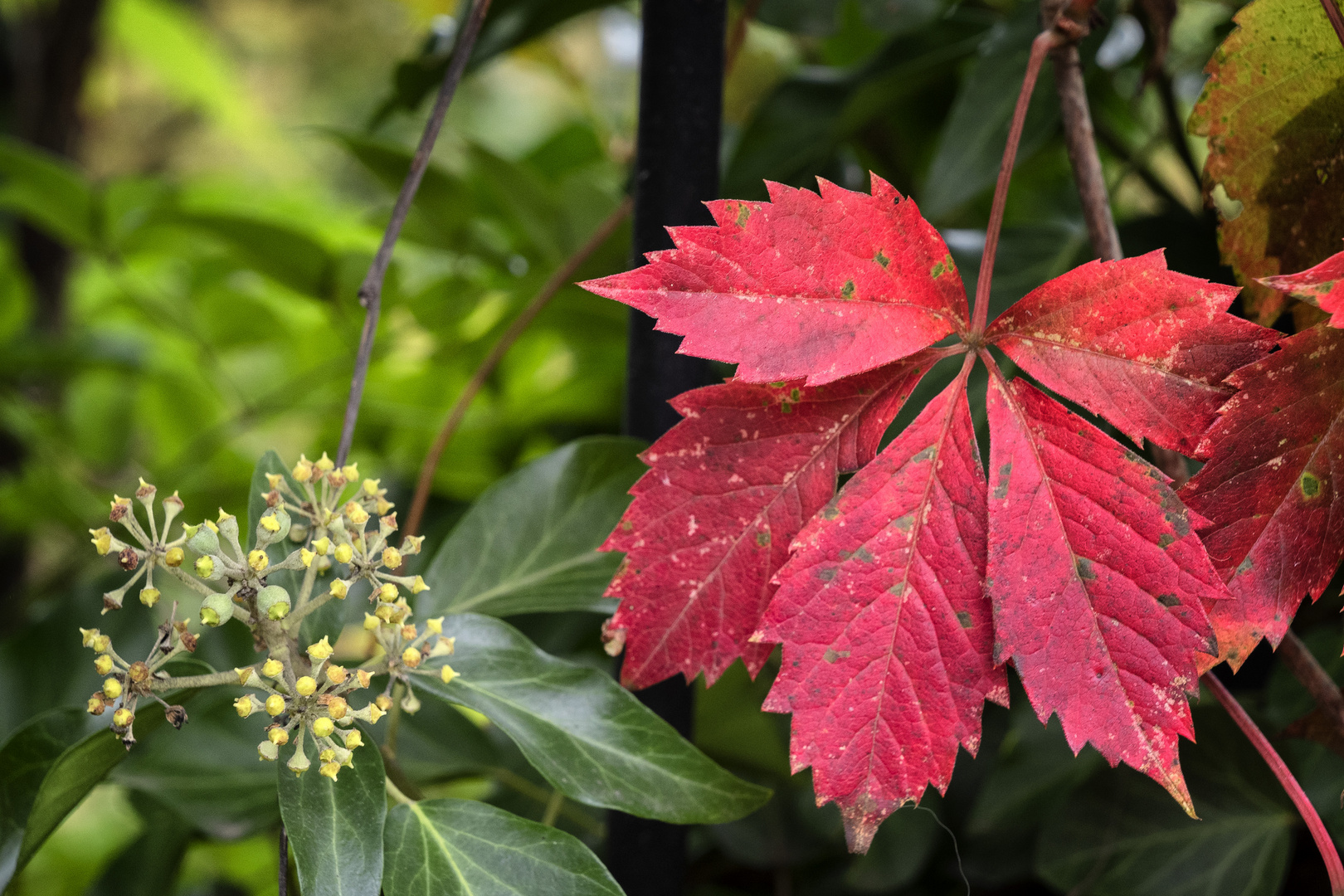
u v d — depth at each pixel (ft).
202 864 3.85
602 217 2.68
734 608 1.61
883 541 1.55
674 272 1.53
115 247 3.33
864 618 1.55
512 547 1.91
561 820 2.35
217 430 3.51
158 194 3.16
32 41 4.42
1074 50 1.72
